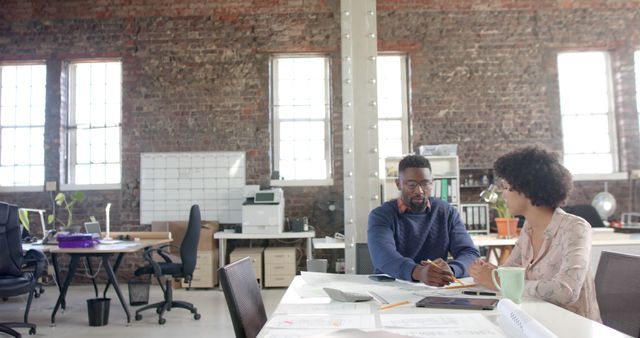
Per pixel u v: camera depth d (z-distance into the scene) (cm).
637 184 704
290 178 728
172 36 719
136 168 710
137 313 468
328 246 571
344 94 258
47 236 530
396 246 227
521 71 713
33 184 741
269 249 656
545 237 169
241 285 149
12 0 728
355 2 259
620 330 152
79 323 459
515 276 139
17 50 726
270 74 729
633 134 715
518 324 100
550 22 718
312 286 181
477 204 632
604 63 741
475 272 164
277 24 718
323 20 719
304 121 736
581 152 733
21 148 745
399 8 716
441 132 707
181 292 623
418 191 224
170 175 707
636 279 150
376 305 147
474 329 115
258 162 710
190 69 716
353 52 258
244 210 644
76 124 741
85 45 722
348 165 255
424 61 713
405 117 727
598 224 608
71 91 743
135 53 719
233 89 714
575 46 717
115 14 723
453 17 717
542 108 709
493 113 709
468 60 713
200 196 705
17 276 413
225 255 679
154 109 714
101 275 694
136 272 482
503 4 719
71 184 718
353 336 100
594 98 737
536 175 170
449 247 232
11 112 749
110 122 739
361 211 254
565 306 157
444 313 133
